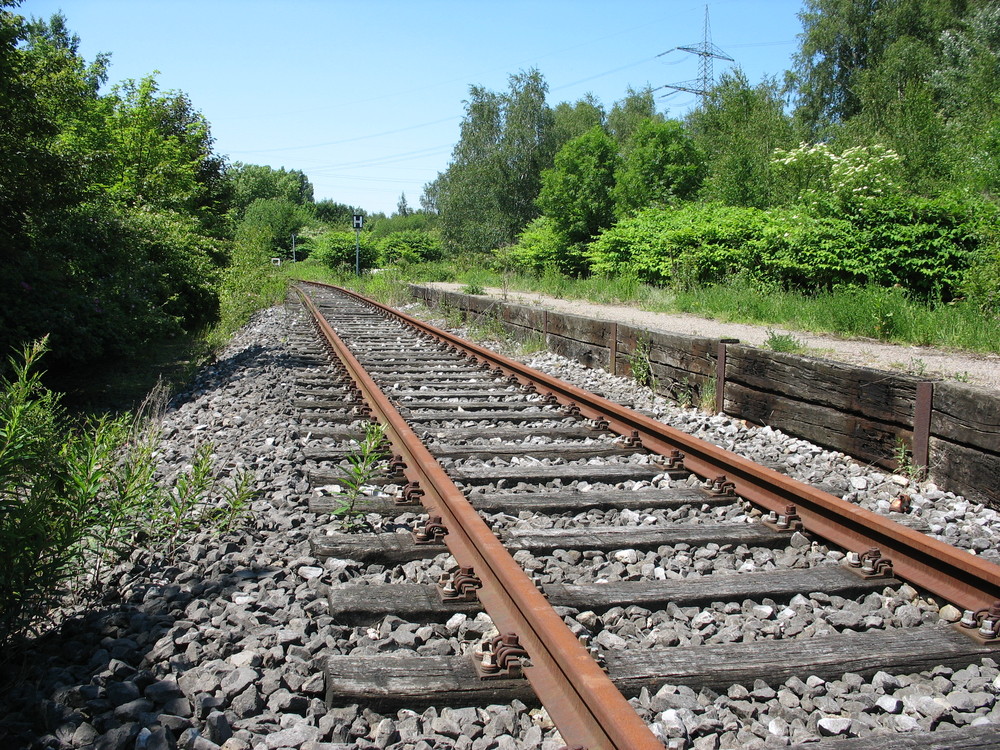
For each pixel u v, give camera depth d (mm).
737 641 3176
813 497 4371
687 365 8805
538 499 4945
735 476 5188
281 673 2816
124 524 3977
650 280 18859
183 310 15562
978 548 4383
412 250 53094
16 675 2811
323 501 4832
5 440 3195
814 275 14188
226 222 29234
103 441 4148
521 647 2879
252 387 8930
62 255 11102
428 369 10570
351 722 2549
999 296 10406
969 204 13383
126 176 21922
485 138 60312
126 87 23828
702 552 4117
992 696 2727
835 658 2932
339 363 10430
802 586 3633
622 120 73125
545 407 8141
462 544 3902
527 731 2523
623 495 5059
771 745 2465
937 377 7219
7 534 2924
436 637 3143
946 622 3393
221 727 2443
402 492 4836
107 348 10891
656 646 3119
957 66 33406
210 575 3742
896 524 3896
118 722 2496
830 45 45250
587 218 28422
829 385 6602
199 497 4738
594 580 3783
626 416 6738
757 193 30266
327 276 47094
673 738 2473
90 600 3471
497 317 15641
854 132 31203
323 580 3709
